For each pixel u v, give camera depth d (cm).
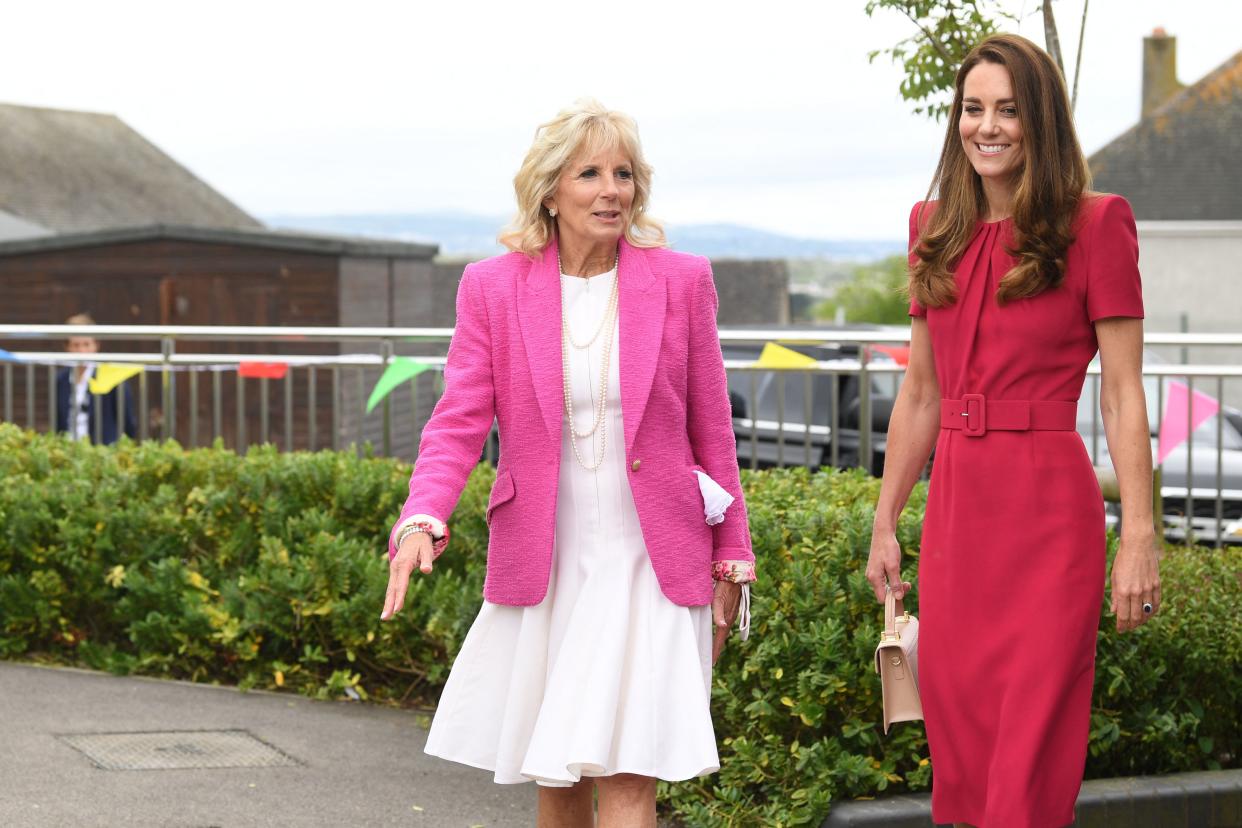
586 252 367
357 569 638
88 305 2111
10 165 4716
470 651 369
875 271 7769
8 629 683
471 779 530
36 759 530
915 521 510
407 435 1641
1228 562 586
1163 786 475
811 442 1013
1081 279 362
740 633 380
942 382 380
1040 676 360
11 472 737
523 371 361
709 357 370
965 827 375
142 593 663
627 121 362
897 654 393
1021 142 364
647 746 351
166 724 581
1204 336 793
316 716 603
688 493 362
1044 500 364
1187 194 3669
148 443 756
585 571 361
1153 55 4553
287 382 933
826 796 459
